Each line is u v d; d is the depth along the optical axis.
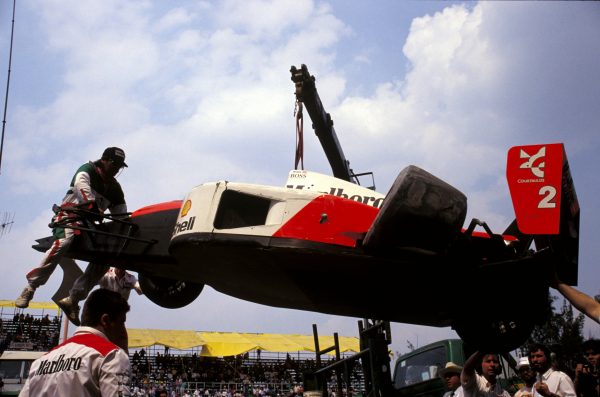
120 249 5.34
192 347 32.88
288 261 4.40
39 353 14.91
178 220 4.71
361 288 4.79
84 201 5.31
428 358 7.54
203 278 5.32
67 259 5.80
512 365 7.51
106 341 2.92
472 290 4.54
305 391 7.41
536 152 4.02
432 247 4.17
